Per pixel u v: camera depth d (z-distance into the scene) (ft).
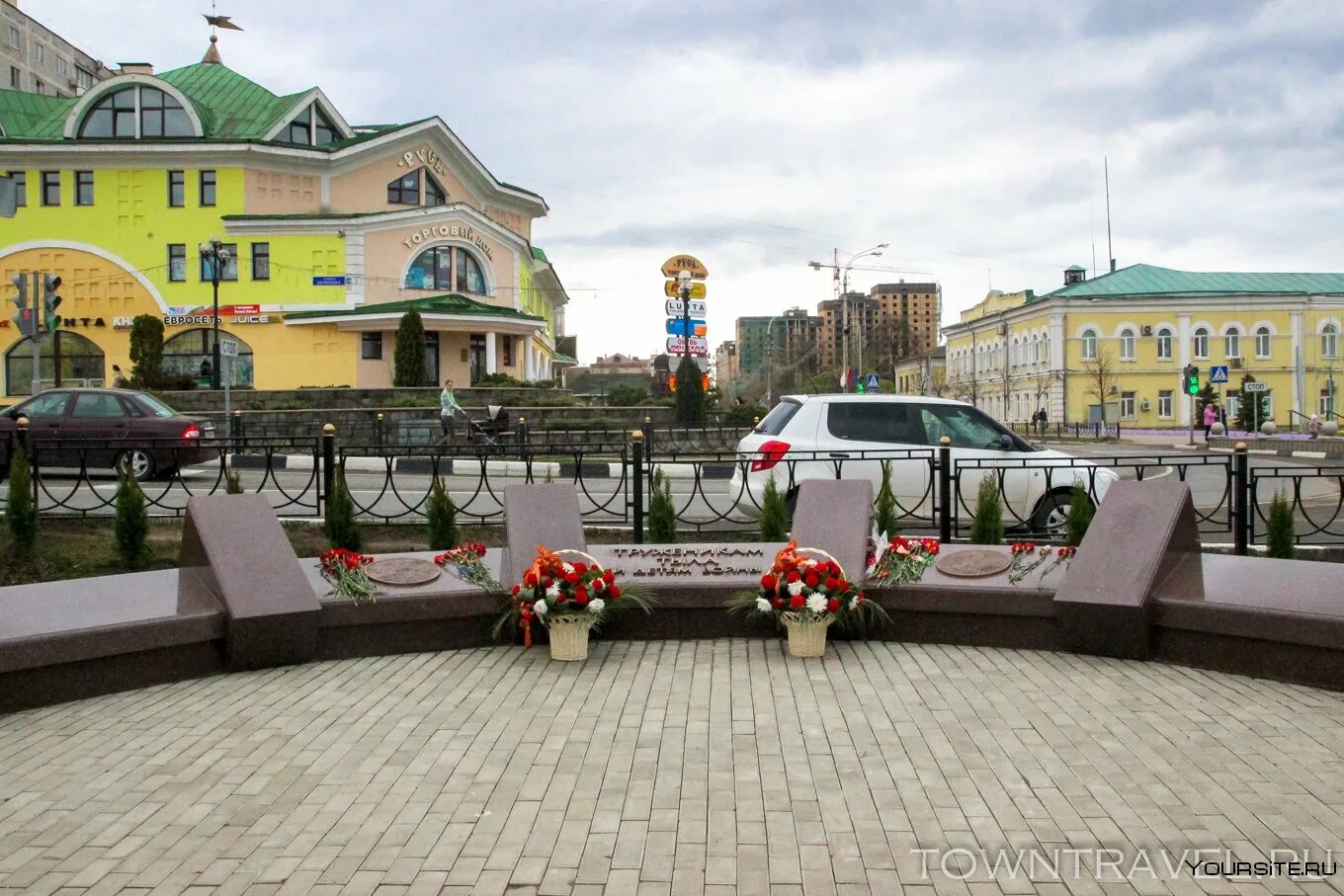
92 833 13.62
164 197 123.34
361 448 39.04
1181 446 122.11
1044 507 35.91
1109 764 15.58
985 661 21.86
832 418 37.32
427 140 134.31
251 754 16.62
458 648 23.76
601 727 17.79
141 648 20.52
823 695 19.51
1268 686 19.53
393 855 12.85
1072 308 178.40
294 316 120.47
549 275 172.76
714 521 37.50
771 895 11.69
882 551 24.88
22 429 31.42
